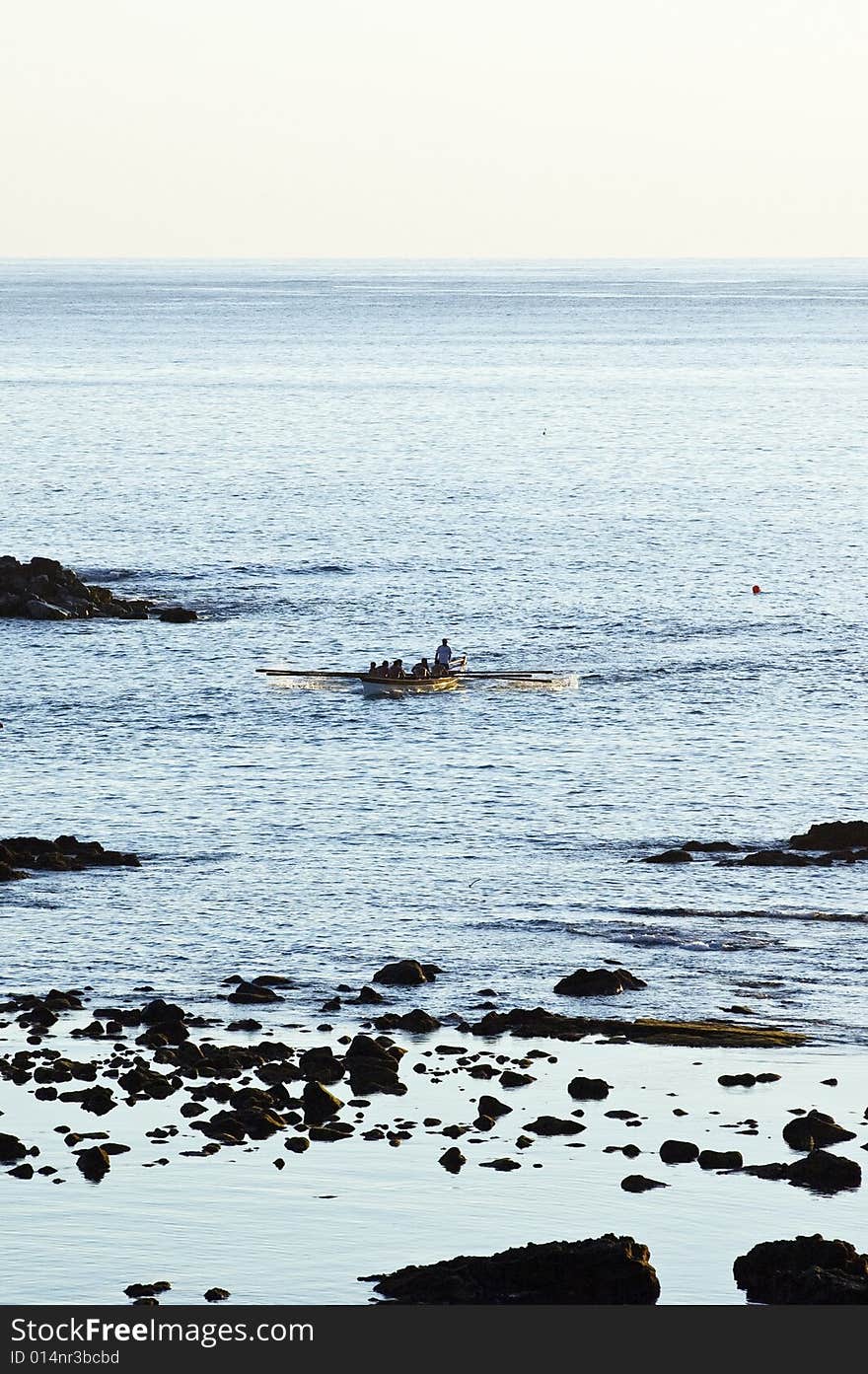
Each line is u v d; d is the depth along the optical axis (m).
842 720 78.25
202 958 47.06
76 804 64.25
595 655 92.50
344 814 63.03
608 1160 33.62
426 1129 34.94
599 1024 41.41
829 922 50.53
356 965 46.69
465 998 43.97
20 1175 32.25
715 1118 35.97
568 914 51.28
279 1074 37.44
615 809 63.91
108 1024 40.94
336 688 85.00
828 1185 32.62
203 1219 30.77
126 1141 33.91
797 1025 42.28
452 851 58.22
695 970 46.41
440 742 74.50
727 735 75.50
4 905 51.41
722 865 56.41
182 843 59.00
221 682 86.12
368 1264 29.47
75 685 85.00
